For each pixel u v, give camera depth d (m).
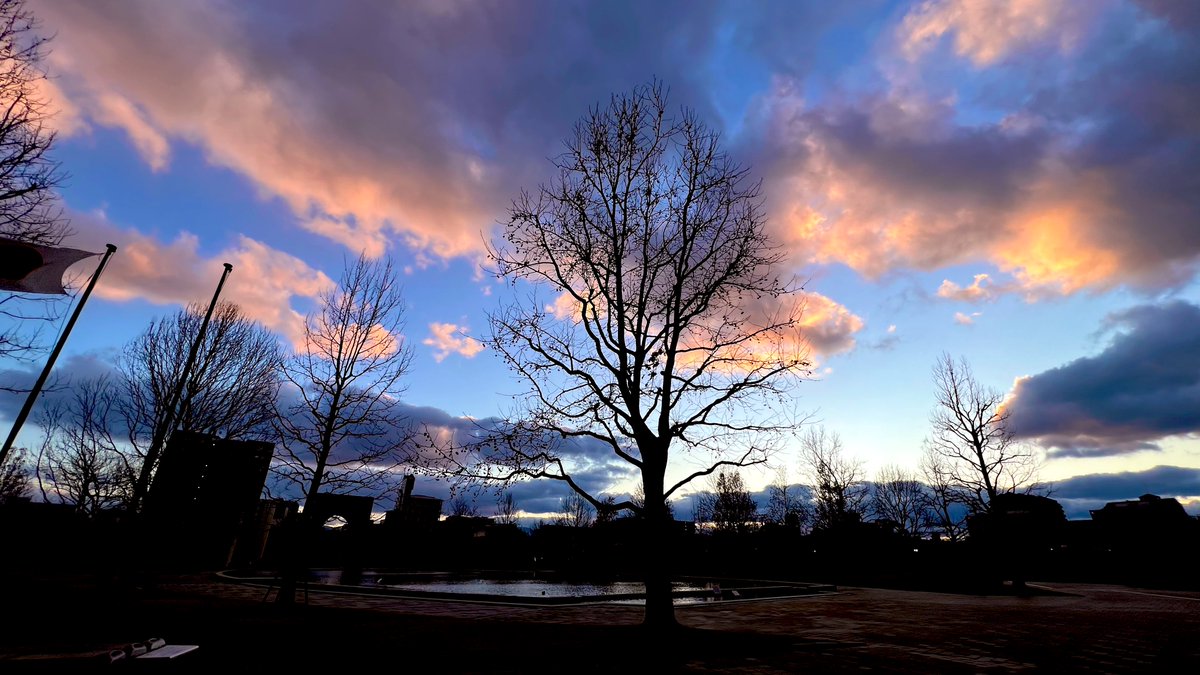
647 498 13.20
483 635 11.58
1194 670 8.92
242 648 9.37
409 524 54.91
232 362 21.12
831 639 12.10
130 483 18.70
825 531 50.53
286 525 20.97
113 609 13.43
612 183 15.66
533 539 56.38
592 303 15.38
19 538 29.45
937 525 48.81
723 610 20.05
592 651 9.80
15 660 7.29
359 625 12.88
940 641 12.05
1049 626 15.15
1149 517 52.09
